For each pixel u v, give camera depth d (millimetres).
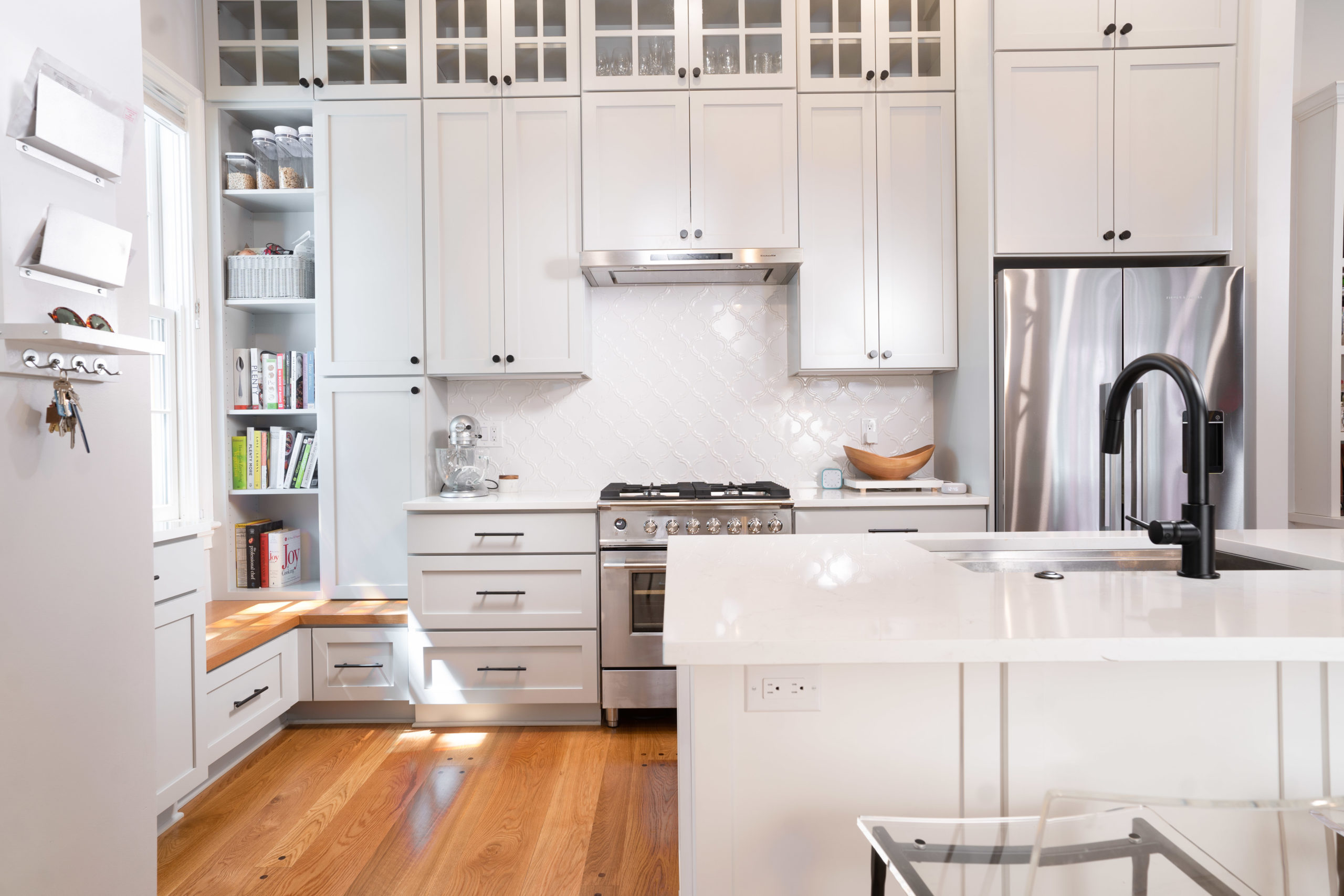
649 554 2889
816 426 3455
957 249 3131
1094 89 2846
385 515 3121
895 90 3117
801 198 3111
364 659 2941
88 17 1428
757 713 1001
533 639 2914
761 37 3127
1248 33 2820
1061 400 2764
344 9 3160
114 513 1488
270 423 3355
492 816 2201
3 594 1222
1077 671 1005
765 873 1005
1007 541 1793
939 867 787
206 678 2316
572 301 3117
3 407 1224
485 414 3449
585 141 3074
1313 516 3164
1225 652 894
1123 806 843
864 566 1417
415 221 3100
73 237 1331
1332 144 3082
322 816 2203
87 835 1398
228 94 3098
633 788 2391
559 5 3146
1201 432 1229
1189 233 2848
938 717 1005
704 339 3463
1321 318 3135
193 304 3004
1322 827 981
